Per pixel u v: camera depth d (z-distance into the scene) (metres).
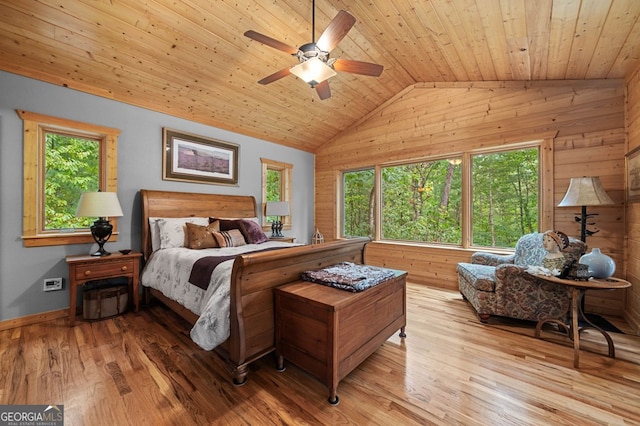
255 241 3.72
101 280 3.04
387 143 4.63
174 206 3.51
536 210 3.39
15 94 2.51
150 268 3.02
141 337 2.32
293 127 4.73
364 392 1.65
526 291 2.54
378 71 2.28
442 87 4.02
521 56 2.82
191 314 2.26
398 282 2.26
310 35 2.85
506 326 2.59
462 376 1.80
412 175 4.48
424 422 1.41
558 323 2.33
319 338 1.61
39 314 2.64
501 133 3.54
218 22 2.55
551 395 1.61
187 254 2.64
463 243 3.88
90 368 1.85
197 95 3.44
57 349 2.10
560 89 3.15
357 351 1.75
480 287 2.68
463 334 2.43
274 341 1.89
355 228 5.26
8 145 2.49
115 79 2.91
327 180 5.54
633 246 2.58
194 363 1.92
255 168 4.72
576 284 1.94
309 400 1.57
